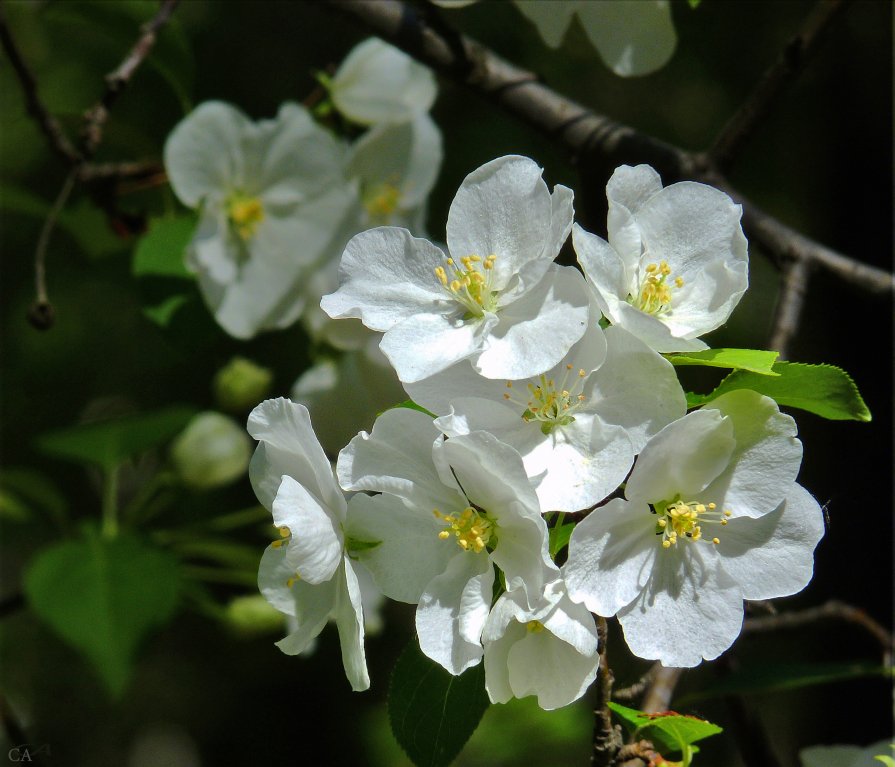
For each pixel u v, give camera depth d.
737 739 0.62
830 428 0.89
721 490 0.54
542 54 0.94
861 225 0.93
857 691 0.90
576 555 0.53
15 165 1.01
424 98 0.68
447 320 0.54
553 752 0.98
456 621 0.53
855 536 0.87
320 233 0.65
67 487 1.07
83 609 0.57
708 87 0.98
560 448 0.53
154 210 0.69
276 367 0.79
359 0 0.65
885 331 0.89
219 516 1.07
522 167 0.54
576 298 0.54
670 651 0.53
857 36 0.93
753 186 1.00
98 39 0.74
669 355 0.55
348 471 0.53
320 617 0.55
